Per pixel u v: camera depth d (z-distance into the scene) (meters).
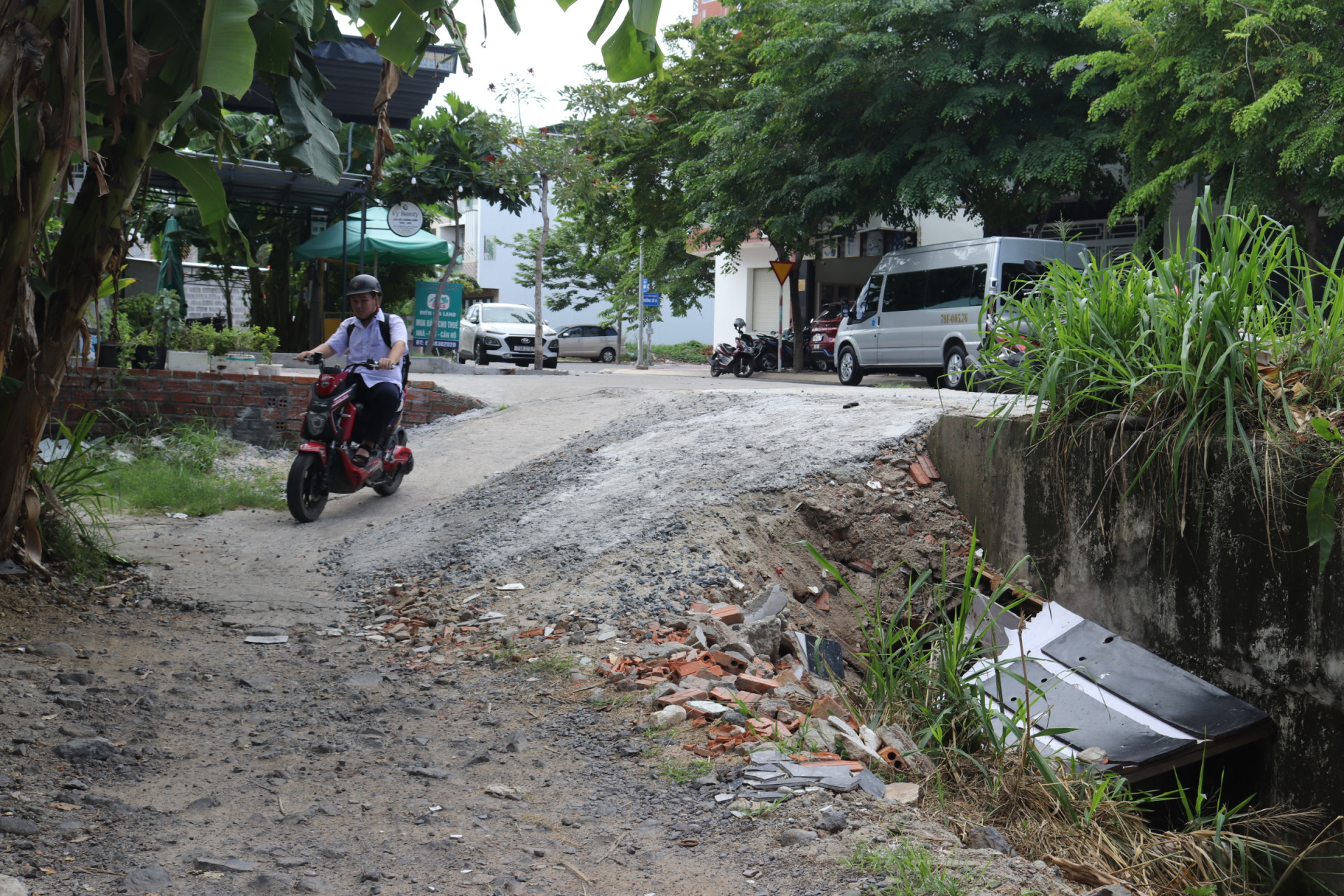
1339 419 4.56
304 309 23.00
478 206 54.34
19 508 5.62
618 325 38.59
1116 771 4.26
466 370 18.66
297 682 4.42
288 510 8.62
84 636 4.89
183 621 5.34
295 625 5.37
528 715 3.98
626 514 6.48
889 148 18.66
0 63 4.18
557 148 21.52
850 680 5.26
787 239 21.67
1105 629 5.39
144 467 9.55
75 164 5.58
